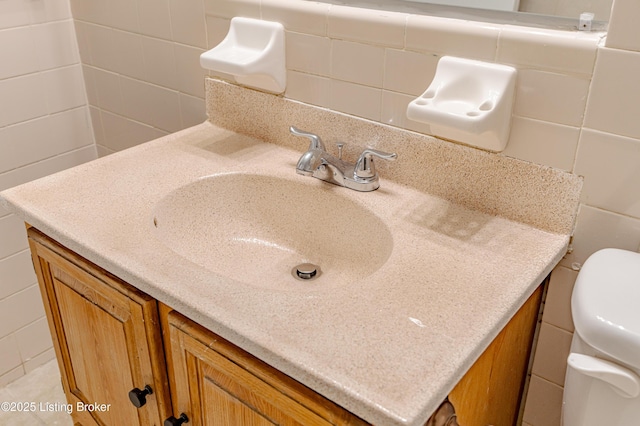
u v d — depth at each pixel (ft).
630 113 2.79
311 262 3.77
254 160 4.07
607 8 2.80
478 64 3.11
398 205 3.50
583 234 3.14
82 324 3.74
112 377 3.74
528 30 2.95
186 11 4.37
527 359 3.58
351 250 3.67
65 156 5.75
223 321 2.57
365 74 3.61
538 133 3.09
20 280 5.80
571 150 3.02
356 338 2.47
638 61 2.68
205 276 2.87
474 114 2.95
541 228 3.26
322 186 3.72
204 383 3.01
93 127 5.85
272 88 4.06
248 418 2.84
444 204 3.51
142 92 5.11
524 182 3.23
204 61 3.88
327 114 3.91
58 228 3.25
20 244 5.69
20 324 5.94
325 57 3.75
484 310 2.64
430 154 3.52
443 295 2.73
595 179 3.00
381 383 2.26
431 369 2.32
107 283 3.29
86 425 4.35
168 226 3.61
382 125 3.67
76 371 4.12
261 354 2.47
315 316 2.60
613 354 2.54
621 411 2.65
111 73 5.29
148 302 3.11
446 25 3.17
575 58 2.84
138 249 3.08
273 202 3.94
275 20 3.89
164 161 4.05
